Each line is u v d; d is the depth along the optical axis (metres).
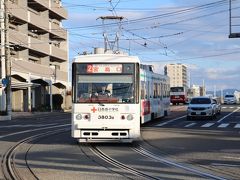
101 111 18.30
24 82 59.00
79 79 18.56
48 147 18.42
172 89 79.19
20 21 62.16
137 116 18.39
